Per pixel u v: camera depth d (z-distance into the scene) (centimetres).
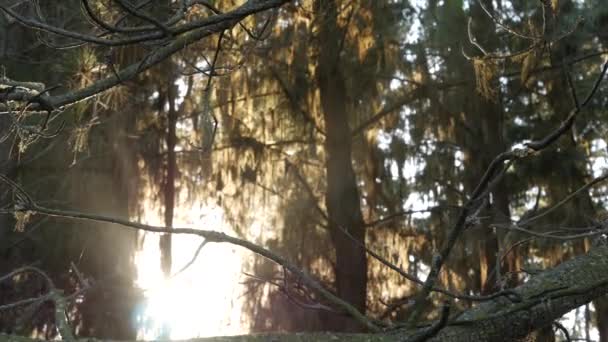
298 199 878
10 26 595
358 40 752
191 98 839
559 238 278
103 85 295
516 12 673
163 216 923
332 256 884
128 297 757
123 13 349
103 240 820
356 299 804
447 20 695
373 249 898
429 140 873
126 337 787
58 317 238
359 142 867
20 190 267
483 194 222
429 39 741
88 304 791
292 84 800
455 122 828
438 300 839
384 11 736
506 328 213
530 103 848
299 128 873
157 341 192
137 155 864
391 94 838
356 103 820
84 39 261
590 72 813
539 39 331
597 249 236
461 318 218
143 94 817
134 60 440
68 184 784
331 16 711
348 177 820
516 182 840
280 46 739
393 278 898
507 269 756
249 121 887
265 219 918
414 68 799
